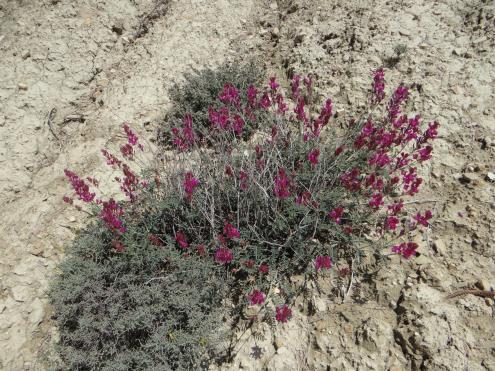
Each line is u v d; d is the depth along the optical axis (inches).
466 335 20.6
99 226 29.0
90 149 36.2
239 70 38.4
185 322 24.9
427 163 28.6
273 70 39.6
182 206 27.7
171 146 35.7
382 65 35.0
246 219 26.3
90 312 25.7
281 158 28.0
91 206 32.0
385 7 38.9
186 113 34.6
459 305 21.7
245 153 30.4
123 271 26.6
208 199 27.6
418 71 33.6
